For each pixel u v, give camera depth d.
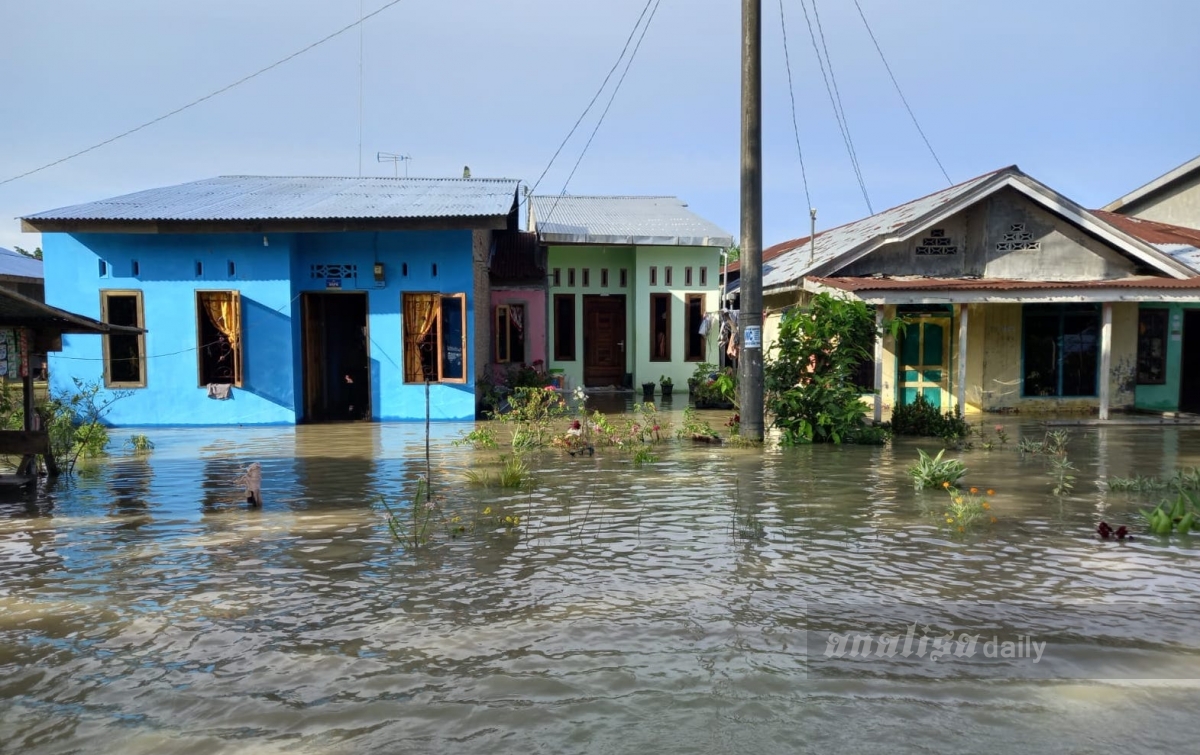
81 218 14.24
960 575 5.35
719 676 3.84
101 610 4.75
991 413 16.38
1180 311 16.70
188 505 7.62
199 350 14.93
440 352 15.41
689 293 20.45
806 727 3.36
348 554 5.89
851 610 4.71
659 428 12.60
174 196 16.64
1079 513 7.20
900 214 17.72
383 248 15.48
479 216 14.63
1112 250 15.79
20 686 3.78
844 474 9.24
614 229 20.08
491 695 3.66
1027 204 15.75
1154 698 3.61
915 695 3.64
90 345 14.88
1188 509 7.14
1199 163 21.17
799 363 12.72
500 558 5.77
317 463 10.18
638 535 6.42
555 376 19.34
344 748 3.21
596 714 3.48
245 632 4.40
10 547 6.12
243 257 14.90
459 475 9.21
